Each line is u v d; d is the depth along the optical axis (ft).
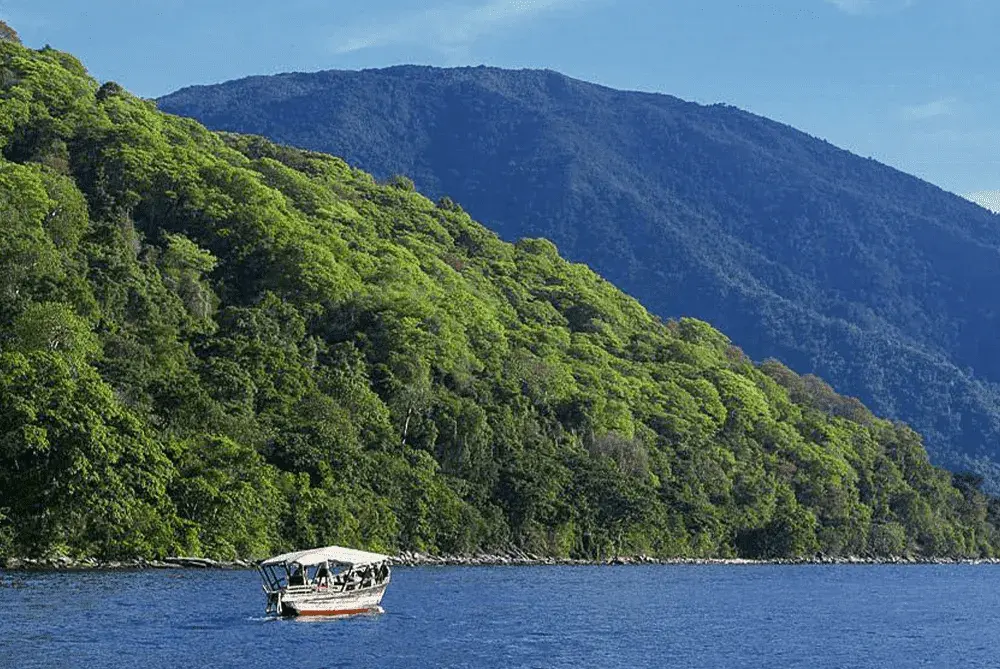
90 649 278.46
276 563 346.13
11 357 454.81
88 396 460.14
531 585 497.87
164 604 354.33
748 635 361.51
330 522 548.72
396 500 609.83
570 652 308.40
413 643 308.81
